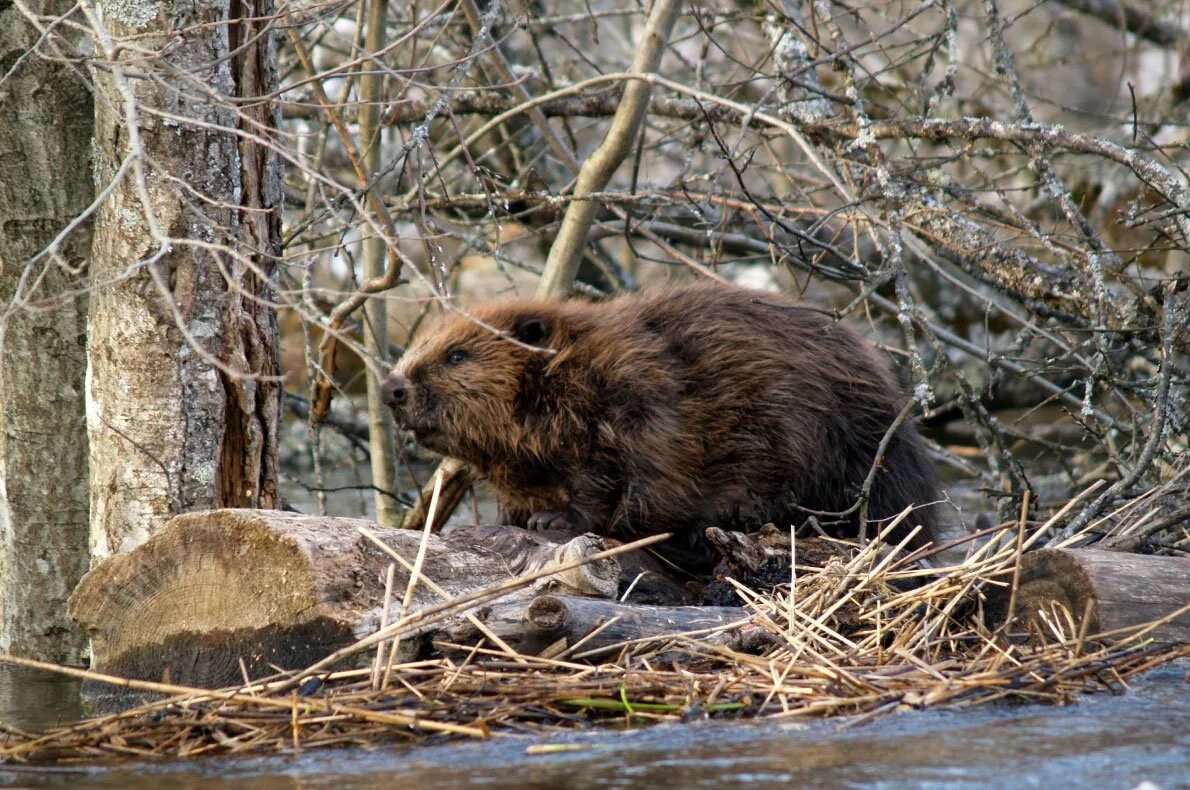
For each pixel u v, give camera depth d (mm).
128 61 7879
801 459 10844
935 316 21078
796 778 6242
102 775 6758
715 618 8836
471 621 8320
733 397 10820
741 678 7918
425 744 7070
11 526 10422
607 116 15188
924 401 9734
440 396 11117
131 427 9438
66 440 10336
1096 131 22672
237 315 9609
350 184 18125
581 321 11180
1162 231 11586
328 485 20297
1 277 10234
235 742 7219
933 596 8805
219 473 9758
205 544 8531
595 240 15672
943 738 6879
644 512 10719
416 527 12914
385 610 8039
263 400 9891
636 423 10656
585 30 22750
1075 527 10047
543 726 7332
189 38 9195
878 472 11148
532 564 8922
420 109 15523
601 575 8883
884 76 20938
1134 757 6504
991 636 8586
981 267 13211
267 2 9969
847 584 9000
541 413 10953
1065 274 12656
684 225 17500
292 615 8227
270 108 10031
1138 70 26641
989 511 16891
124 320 9367
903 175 12352
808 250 14344
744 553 9742
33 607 10406
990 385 12711
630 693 7648
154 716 7715
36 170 10117
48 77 10047
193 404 9477
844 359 11297
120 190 9289
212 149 9359
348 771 6605
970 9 26391
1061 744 6746
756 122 13305
